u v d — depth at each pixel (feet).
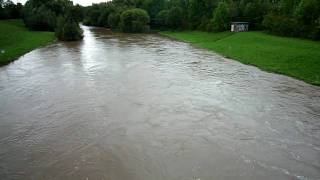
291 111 76.13
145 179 49.78
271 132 65.00
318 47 139.95
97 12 396.37
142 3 374.43
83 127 67.82
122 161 54.54
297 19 185.47
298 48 142.72
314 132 64.85
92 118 72.54
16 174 50.93
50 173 51.08
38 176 50.34
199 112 76.13
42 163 53.98
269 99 85.05
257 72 116.88
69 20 228.84
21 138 63.10
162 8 358.84
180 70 120.47
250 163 53.78
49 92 92.22
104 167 52.75
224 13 247.09
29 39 199.41
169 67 125.90
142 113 75.51
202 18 289.53
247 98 86.02
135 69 121.80
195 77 109.40
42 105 81.30
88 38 239.71
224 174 50.85
